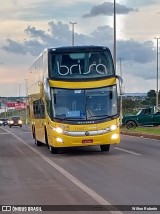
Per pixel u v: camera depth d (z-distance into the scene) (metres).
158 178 12.79
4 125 91.88
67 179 13.04
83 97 19.42
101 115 19.41
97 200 9.94
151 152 20.45
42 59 21.80
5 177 13.66
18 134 43.50
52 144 19.59
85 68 19.59
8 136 39.38
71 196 10.45
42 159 18.69
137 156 18.80
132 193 10.66
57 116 19.28
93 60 19.67
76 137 19.22
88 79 19.47
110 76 19.66
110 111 19.52
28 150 23.42
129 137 32.06
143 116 42.56
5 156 20.30
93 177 13.28
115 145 24.56
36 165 16.59
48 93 19.38
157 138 29.80
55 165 16.44
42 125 22.81
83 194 10.67
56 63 19.55
